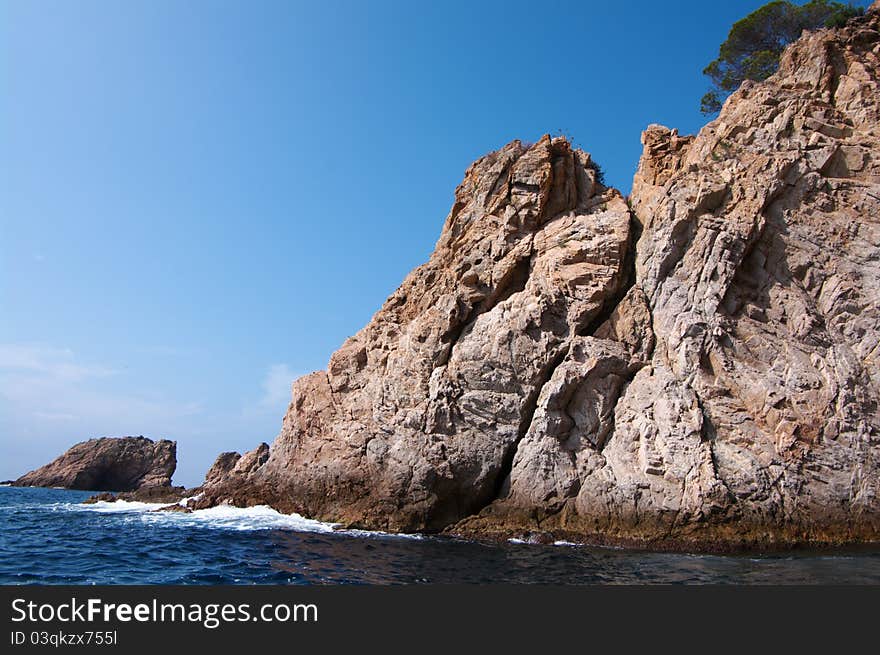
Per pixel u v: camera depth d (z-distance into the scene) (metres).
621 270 27.42
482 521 24.47
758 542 20.27
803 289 24.92
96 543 20.11
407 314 30.98
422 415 26.72
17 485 76.25
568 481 23.80
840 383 22.52
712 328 24.23
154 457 80.62
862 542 20.39
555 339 26.11
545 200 29.95
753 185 26.27
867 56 29.08
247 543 20.56
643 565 17.62
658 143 31.41
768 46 38.25
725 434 22.62
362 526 25.17
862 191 25.53
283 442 31.34
